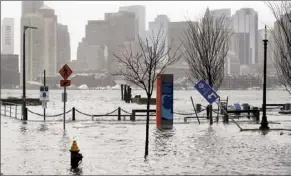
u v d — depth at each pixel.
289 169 18.62
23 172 18.02
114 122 44.78
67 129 37.09
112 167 19.14
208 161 20.67
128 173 17.78
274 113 59.31
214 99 32.88
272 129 35.31
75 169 18.69
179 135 31.95
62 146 26.11
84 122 44.75
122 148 25.27
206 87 32.97
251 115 47.44
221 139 29.34
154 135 32.09
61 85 36.97
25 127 38.97
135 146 26.12
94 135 32.22
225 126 39.28
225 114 43.22
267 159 21.19
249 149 24.59
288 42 31.69
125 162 20.44
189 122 43.97
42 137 30.91
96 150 24.42
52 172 18.02
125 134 32.91
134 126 39.97
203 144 26.81
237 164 19.86
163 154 22.88
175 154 22.86
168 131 34.97
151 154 22.88
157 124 39.34
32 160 21.02
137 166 19.39
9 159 21.28
